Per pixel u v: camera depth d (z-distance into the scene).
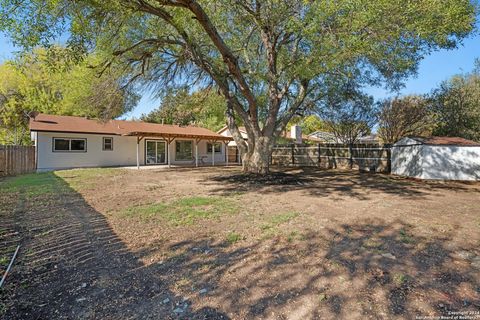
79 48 5.93
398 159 12.93
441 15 6.64
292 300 2.38
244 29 10.48
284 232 4.16
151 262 3.17
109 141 18.17
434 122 16.22
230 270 2.96
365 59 9.50
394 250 3.46
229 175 12.38
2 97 20.67
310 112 14.70
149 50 9.09
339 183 9.99
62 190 8.09
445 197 7.15
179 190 8.33
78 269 3.00
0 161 12.63
